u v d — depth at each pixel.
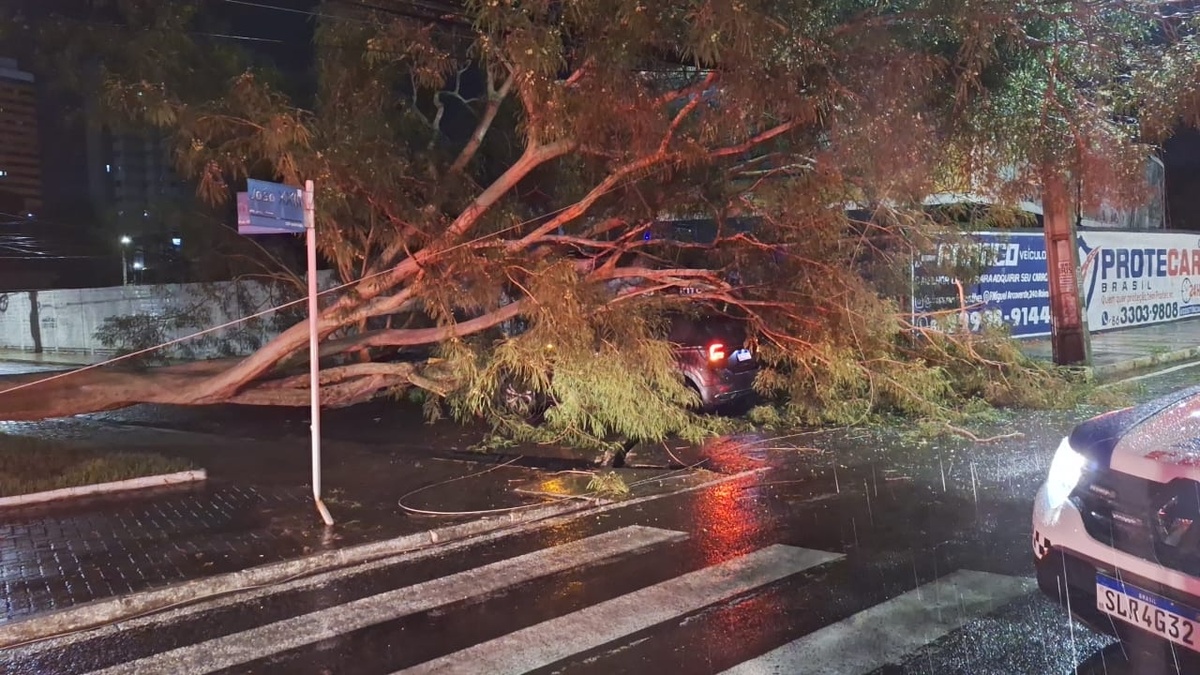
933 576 5.98
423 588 6.21
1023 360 13.15
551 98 9.00
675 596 5.80
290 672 4.89
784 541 6.93
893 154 9.21
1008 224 12.22
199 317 14.01
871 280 11.76
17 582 6.26
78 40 9.58
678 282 10.90
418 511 8.02
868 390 12.11
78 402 10.43
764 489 8.66
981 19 8.90
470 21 10.10
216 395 10.83
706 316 12.45
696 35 8.38
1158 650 3.92
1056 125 9.58
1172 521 3.86
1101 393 12.95
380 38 10.16
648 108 9.07
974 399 12.58
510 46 8.84
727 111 8.94
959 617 5.25
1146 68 9.39
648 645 5.04
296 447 11.06
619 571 6.38
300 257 14.05
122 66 9.76
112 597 5.94
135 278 23.52
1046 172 9.76
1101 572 4.11
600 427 10.41
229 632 5.52
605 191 10.32
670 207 11.20
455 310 11.89
